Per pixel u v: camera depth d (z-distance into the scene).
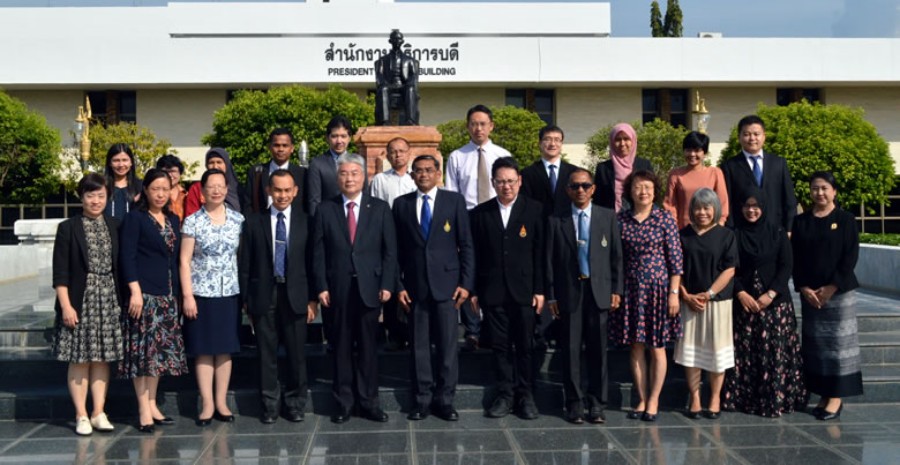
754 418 5.36
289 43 26.59
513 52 26.89
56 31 33.03
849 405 5.72
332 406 5.55
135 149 23.44
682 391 5.74
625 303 5.33
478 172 6.45
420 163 5.31
